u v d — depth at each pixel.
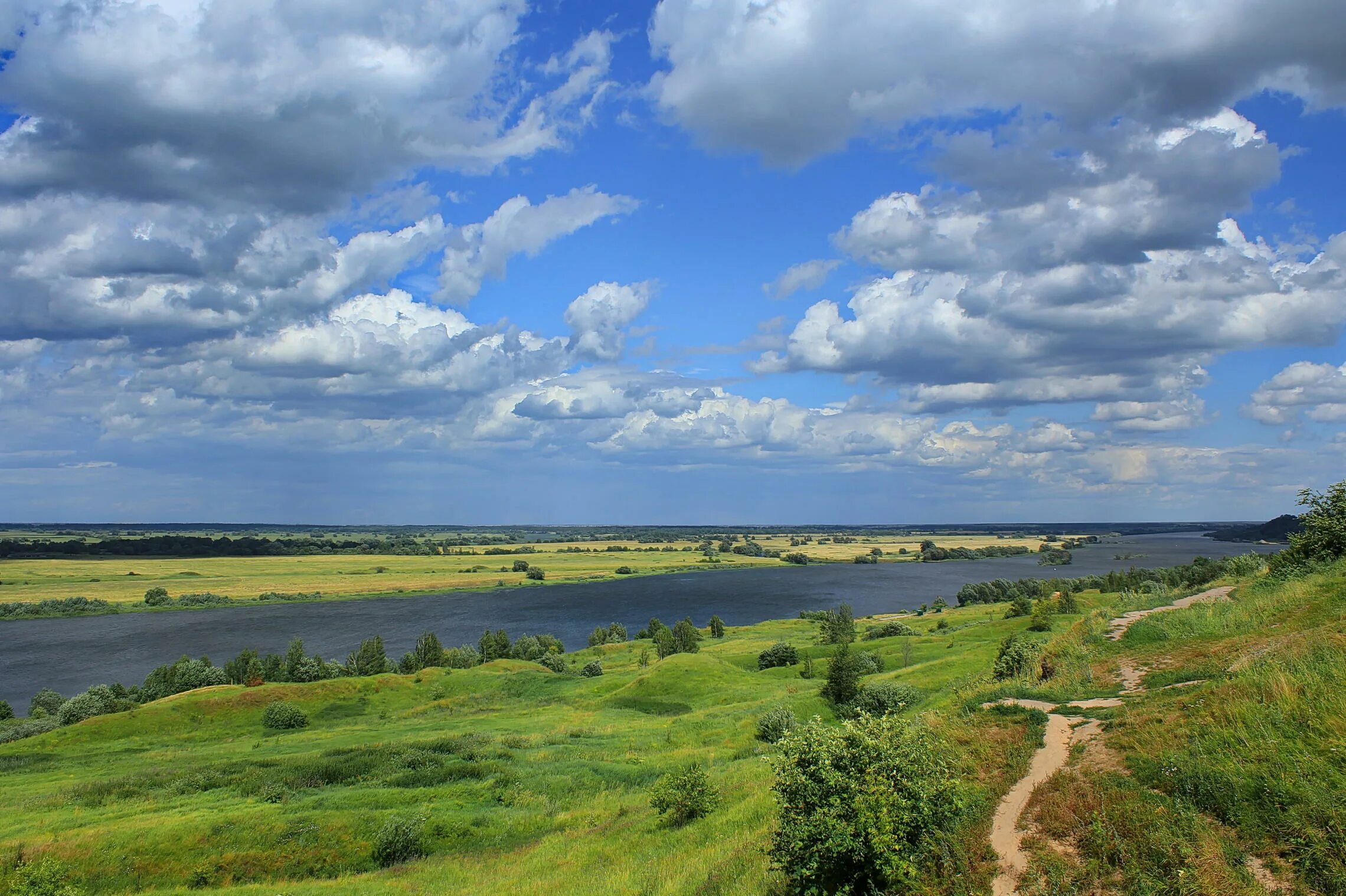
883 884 13.12
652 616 170.75
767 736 45.19
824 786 13.76
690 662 78.88
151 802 38.66
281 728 68.38
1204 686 17.23
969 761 16.42
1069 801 13.41
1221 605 26.48
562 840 30.16
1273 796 11.58
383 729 63.88
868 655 75.31
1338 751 12.08
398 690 80.81
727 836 22.64
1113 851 11.70
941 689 45.62
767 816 23.12
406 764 44.66
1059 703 19.33
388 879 28.64
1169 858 10.99
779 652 88.31
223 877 30.12
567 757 46.50
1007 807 14.05
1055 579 179.88
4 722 74.94
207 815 34.81
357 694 78.00
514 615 173.12
